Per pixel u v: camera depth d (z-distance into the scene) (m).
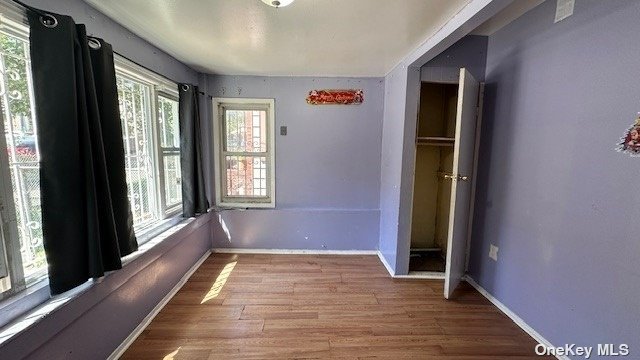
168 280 2.33
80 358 1.41
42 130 1.25
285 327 1.97
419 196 3.46
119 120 1.70
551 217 1.75
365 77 3.23
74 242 1.36
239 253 3.38
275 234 3.38
